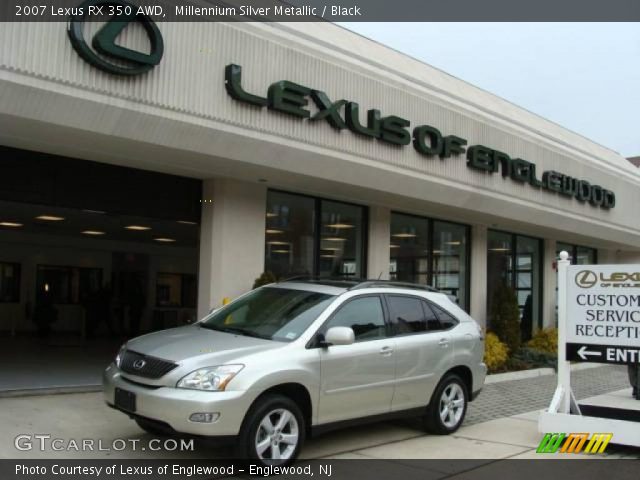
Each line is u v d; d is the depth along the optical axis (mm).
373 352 6969
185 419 5570
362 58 11203
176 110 8312
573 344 7961
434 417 7781
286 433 6156
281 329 6664
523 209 14820
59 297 19266
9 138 8266
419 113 12094
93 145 8617
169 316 19891
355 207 13211
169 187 10445
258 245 11000
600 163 17953
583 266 7969
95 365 11156
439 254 15273
